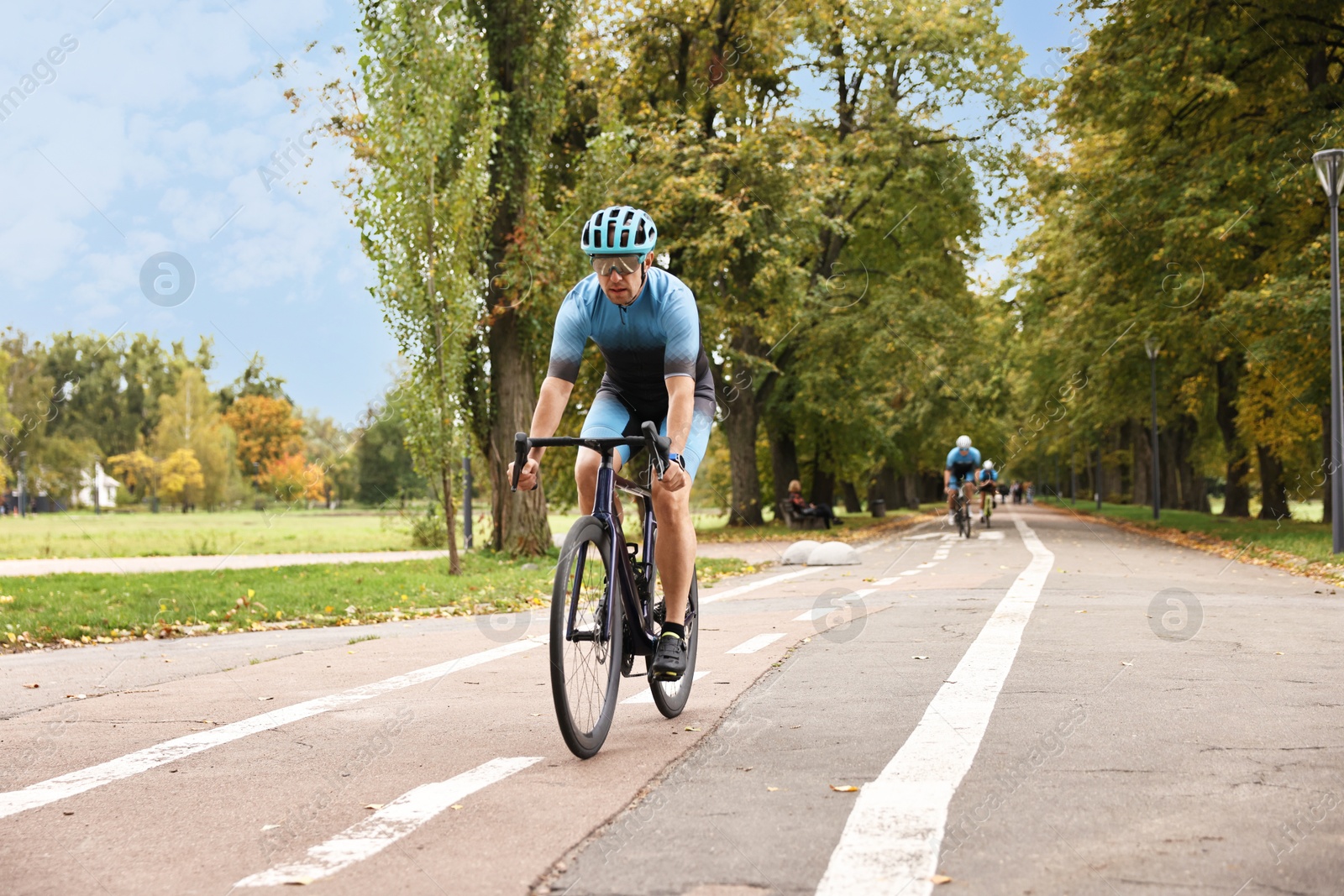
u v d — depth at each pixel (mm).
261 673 6973
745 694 5570
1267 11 21797
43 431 78250
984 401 37250
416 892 2801
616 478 4723
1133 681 5656
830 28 29500
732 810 3451
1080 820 3270
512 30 18078
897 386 32438
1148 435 45312
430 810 3543
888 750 4219
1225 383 30328
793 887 2762
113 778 4137
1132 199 23250
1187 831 3154
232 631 9922
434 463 15445
